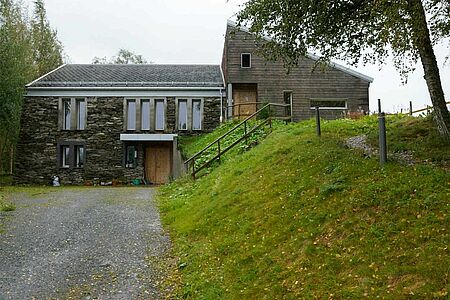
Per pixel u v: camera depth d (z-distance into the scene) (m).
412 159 9.05
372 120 16.38
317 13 10.34
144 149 28.23
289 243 7.18
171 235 10.56
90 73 30.27
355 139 12.56
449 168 8.02
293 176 10.02
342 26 10.96
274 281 6.34
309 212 7.81
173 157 26.48
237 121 23.92
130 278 7.95
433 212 6.22
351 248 6.22
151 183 28.03
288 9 10.20
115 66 32.28
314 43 11.15
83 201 16.30
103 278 7.97
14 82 24.55
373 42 11.12
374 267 5.59
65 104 28.28
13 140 28.62
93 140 27.72
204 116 27.89
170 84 27.94
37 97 27.86
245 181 11.52
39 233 11.12
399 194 7.02
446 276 4.90
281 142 13.90
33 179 27.50
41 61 37.44
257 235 8.05
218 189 12.24
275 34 10.94
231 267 7.33
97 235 10.88
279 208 8.66
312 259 6.42
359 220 6.79
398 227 6.19
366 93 28.20
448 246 5.36
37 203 15.89
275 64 27.97
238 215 9.48
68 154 27.88
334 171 9.09
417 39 8.49
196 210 11.66
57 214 13.54
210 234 9.40
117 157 27.61
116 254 9.33
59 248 9.83
